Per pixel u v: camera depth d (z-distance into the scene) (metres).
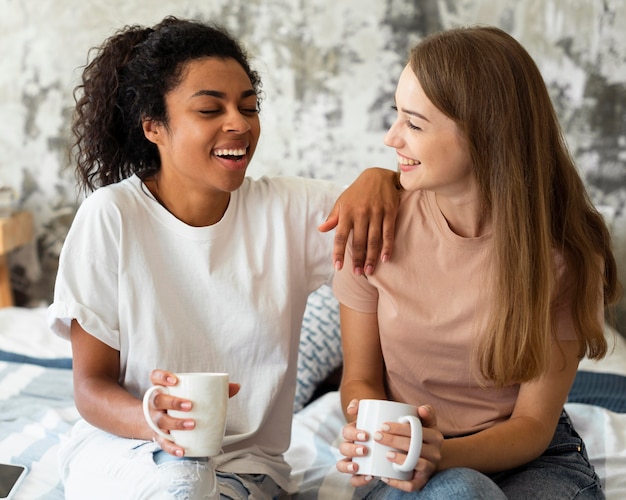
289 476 1.55
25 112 3.15
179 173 1.40
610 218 2.91
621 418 1.95
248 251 1.46
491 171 1.27
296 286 1.51
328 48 3.00
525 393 1.35
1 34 3.12
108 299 1.39
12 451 1.71
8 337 2.48
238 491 1.33
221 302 1.42
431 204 1.37
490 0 2.89
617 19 2.84
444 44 1.26
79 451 1.37
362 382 1.42
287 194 1.51
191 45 1.37
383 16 2.96
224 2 3.02
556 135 1.33
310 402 2.20
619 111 2.88
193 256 1.41
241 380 1.44
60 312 1.36
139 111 1.40
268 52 3.03
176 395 1.17
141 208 1.41
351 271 1.42
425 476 1.15
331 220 1.39
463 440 1.25
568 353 1.35
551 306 1.33
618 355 2.38
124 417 1.29
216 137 1.35
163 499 1.17
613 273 1.42
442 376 1.37
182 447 1.18
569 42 2.87
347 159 3.05
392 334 1.37
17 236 3.07
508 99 1.24
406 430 1.14
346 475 1.62
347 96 3.01
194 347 1.42
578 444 1.40
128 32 1.46
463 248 1.33
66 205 3.19
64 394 2.08
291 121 3.06
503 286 1.27
